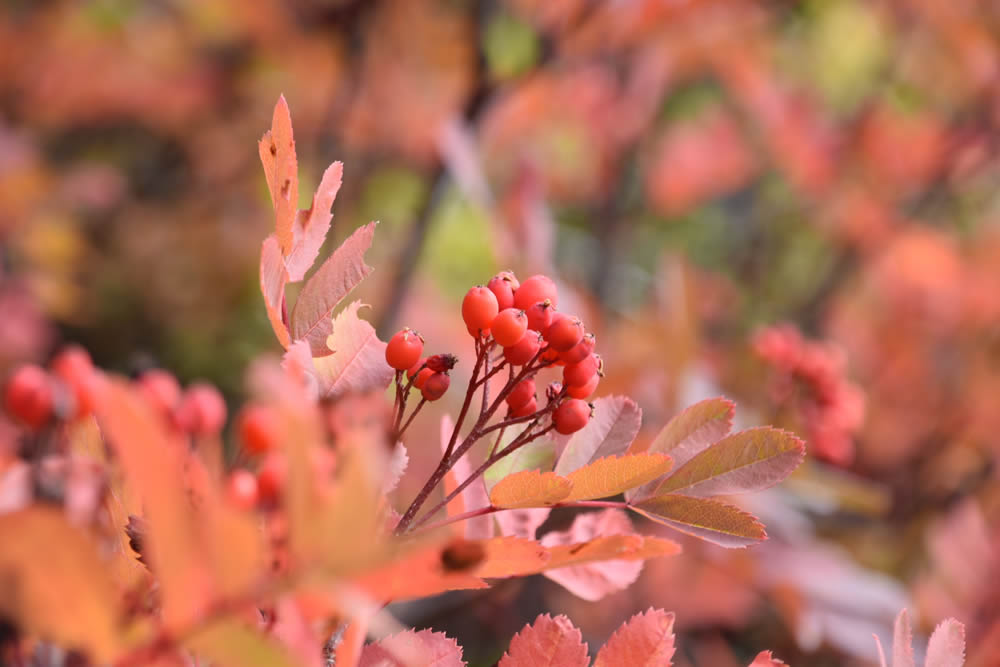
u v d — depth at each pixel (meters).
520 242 1.85
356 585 0.75
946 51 3.02
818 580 1.41
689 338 1.58
